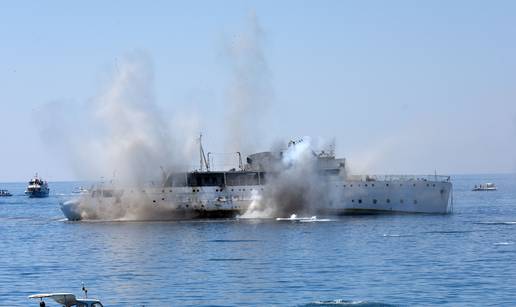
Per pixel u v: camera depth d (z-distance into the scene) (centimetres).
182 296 19450
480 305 17838
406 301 18388
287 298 18988
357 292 19488
